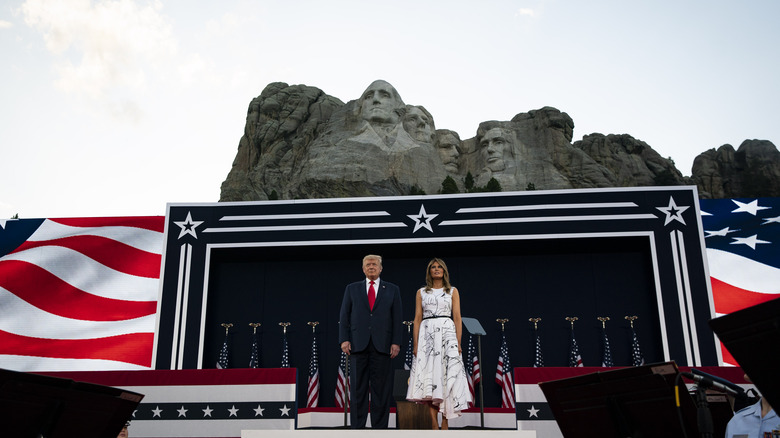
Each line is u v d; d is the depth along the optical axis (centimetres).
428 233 1366
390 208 1390
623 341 1377
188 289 1364
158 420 912
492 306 1429
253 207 1409
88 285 1506
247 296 1483
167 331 1341
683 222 1324
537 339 1370
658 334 1347
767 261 1505
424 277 1460
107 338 1466
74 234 1543
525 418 880
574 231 1338
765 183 5347
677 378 416
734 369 846
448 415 763
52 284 1502
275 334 1454
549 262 1443
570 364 1363
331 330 1448
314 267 1493
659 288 1293
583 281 1423
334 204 1401
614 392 450
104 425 489
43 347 1458
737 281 1492
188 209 1412
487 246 1402
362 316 863
